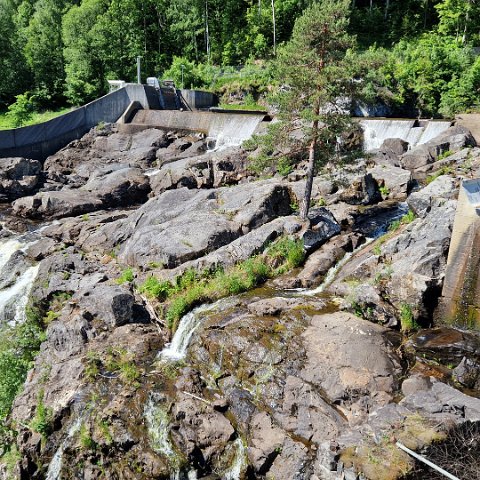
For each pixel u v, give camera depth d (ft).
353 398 46.11
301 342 52.65
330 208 89.20
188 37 221.05
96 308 68.74
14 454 55.21
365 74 76.33
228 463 46.19
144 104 161.89
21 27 218.79
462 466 37.27
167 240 78.18
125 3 200.44
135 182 121.70
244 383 51.31
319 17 70.59
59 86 190.70
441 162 102.47
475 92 139.64
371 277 63.05
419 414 40.65
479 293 52.16
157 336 65.16
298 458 41.93
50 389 59.21
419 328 55.42
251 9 218.18
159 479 47.03
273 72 80.07
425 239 62.23
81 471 50.88
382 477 35.91
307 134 74.64
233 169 119.24
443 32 186.80
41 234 100.58
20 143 138.21
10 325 80.07
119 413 51.98
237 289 67.15
